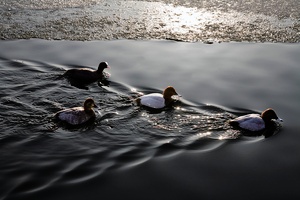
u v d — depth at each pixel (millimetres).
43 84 14008
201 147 11109
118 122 12102
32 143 11016
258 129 11820
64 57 16219
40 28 18859
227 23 19859
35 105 12750
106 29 18891
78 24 19375
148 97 13000
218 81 14594
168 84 14367
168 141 11312
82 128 11734
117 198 9297
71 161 10406
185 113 12656
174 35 18438
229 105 13141
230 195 9469
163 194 9461
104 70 15281
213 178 9992
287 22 20078
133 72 15180
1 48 16797
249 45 17656
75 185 9617
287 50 17203
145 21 19891
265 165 10484
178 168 10289
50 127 11695
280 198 9406
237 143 11336
